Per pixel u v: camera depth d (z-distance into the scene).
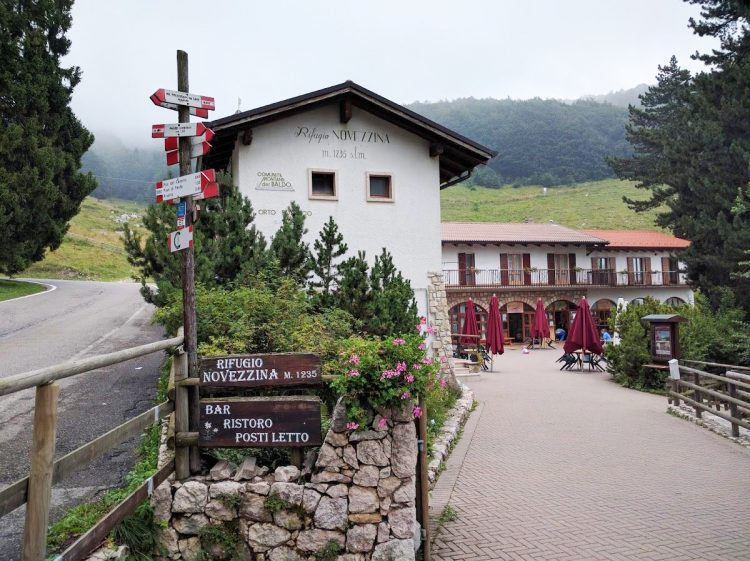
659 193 29.19
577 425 11.50
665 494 7.06
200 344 7.01
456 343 30.19
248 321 7.66
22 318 18.61
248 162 13.10
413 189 14.41
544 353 30.72
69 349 13.18
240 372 4.88
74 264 43.31
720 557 5.20
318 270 11.02
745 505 6.62
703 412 12.45
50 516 5.13
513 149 122.56
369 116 14.12
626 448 9.54
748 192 17.19
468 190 105.50
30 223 25.61
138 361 12.28
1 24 23.89
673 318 16.09
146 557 4.41
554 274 38.28
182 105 5.22
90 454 3.71
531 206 82.44
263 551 4.60
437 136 14.26
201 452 5.01
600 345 21.36
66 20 27.95
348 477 4.65
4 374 10.27
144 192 128.50
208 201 10.96
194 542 4.62
